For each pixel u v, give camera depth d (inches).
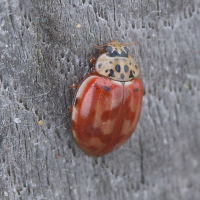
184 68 2.4
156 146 2.5
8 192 2.3
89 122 2.3
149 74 2.4
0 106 2.3
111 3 2.3
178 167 2.5
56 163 2.3
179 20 2.4
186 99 2.5
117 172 2.4
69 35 2.3
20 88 2.3
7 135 2.3
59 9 2.3
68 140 2.3
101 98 2.3
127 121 2.3
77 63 2.3
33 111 2.3
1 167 2.3
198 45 2.5
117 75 2.3
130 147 2.4
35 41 2.3
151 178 2.5
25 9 2.3
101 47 2.3
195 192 2.6
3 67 2.3
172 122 2.5
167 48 2.4
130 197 2.5
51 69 2.3
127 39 2.4
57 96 2.3
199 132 2.5
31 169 2.3
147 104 2.4
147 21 2.4
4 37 2.3
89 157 2.4
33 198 2.3
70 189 2.4
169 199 2.5
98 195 2.4
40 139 2.3
